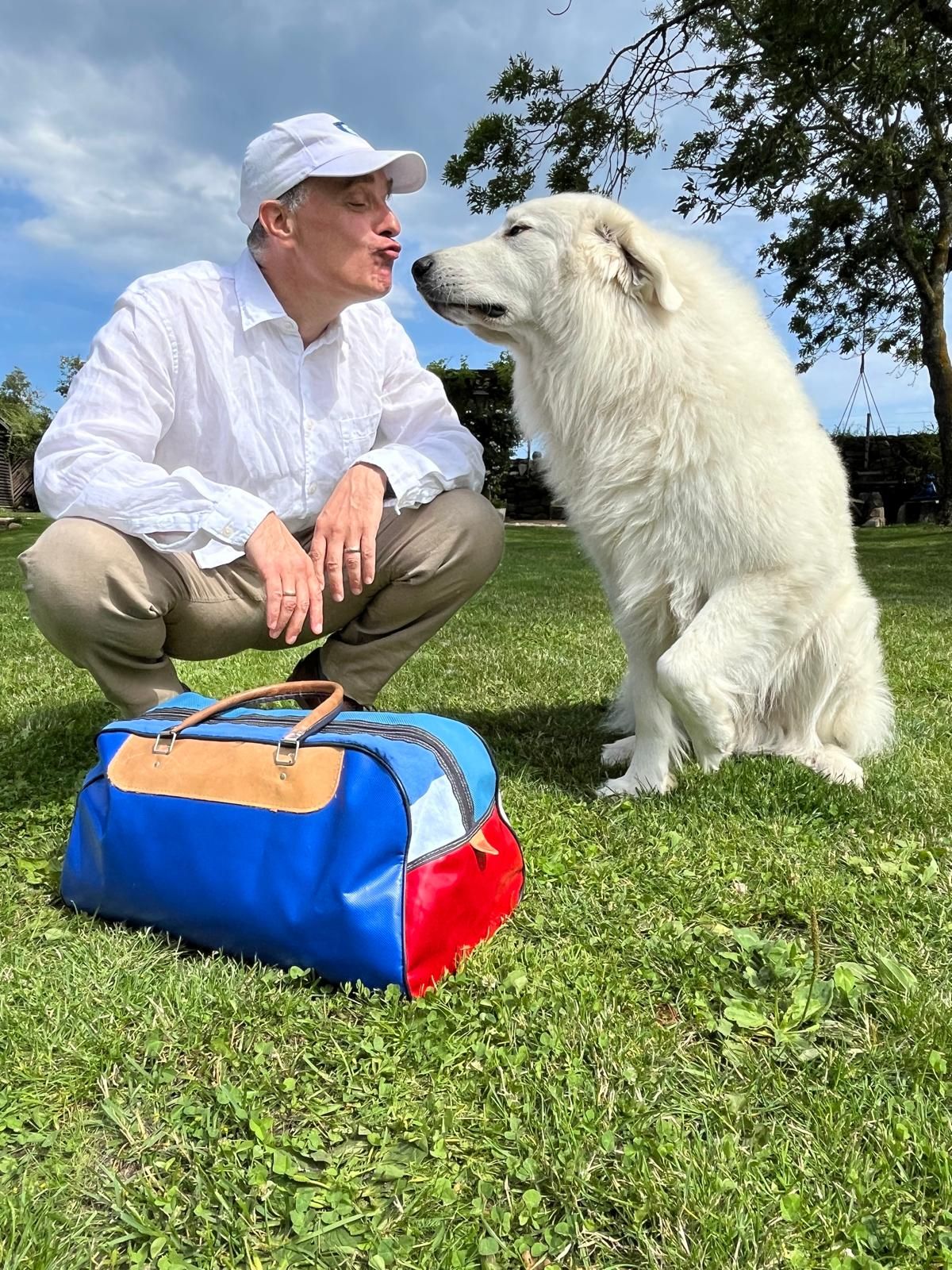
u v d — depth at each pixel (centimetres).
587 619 649
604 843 228
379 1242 107
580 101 1071
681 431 251
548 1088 132
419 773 161
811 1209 112
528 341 289
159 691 246
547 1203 115
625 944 175
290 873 158
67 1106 132
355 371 262
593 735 339
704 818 241
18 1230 108
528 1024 148
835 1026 151
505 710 372
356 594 239
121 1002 154
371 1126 127
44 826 235
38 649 523
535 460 315
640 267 254
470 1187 117
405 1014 149
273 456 247
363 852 154
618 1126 126
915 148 1444
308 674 295
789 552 258
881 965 163
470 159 1149
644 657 280
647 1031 147
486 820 177
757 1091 134
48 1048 142
